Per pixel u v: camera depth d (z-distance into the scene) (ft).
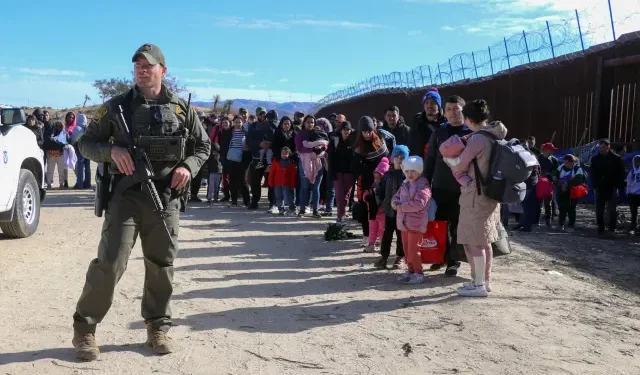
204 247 27.27
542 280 21.42
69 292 19.13
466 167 18.16
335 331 15.69
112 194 13.11
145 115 13.12
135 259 24.06
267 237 30.14
